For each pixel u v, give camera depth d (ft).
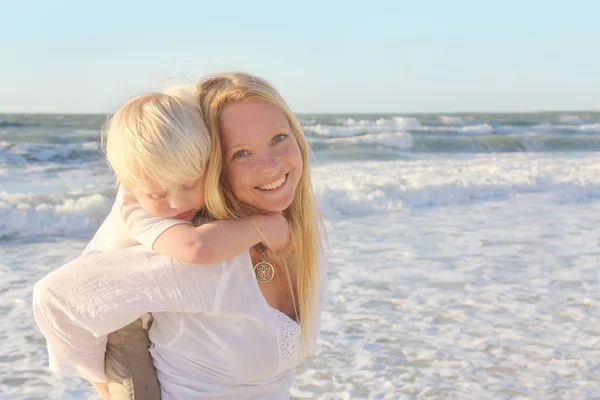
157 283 5.16
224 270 5.26
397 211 37.11
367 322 17.56
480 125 113.91
